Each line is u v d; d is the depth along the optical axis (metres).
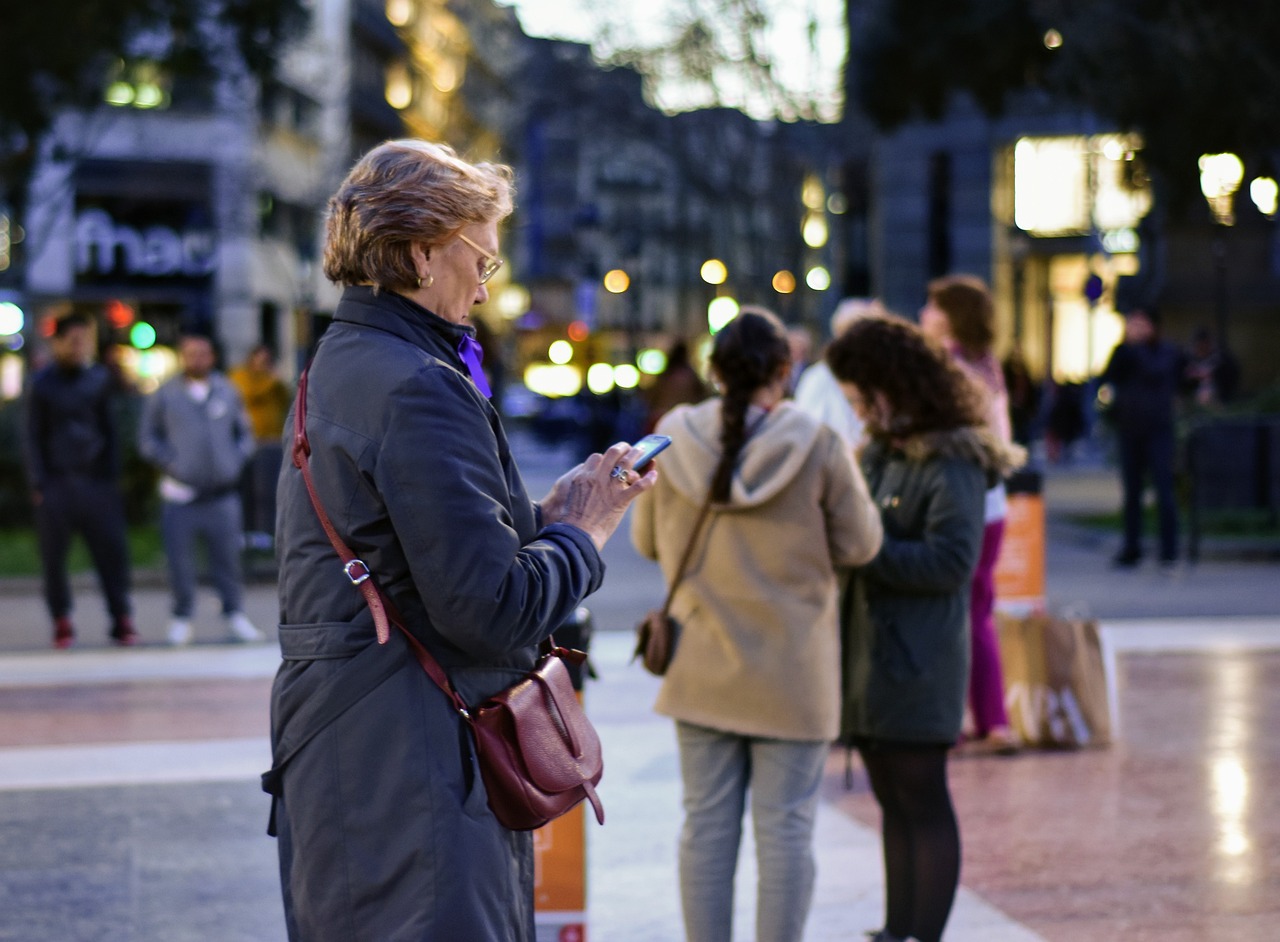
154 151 38.03
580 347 45.88
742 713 4.19
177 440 10.52
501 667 2.76
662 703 4.33
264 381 15.23
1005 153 32.88
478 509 2.58
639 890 5.37
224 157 38.59
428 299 2.76
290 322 43.84
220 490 10.65
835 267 28.83
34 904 5.21
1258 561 14.53
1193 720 7.83
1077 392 30.22
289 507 2.74
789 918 4.14
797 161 37.78
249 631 10.83
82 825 6.14
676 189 64.75
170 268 39.00
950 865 4.45
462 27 71.31
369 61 59.44
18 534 17.62
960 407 4.49
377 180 2.71
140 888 5.38
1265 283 30.91
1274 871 5.46
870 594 4.49
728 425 4.24
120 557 10.69
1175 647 9.80
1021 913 5.05
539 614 2.65
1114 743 7.38
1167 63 15.91
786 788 4.21
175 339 39.16
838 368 4.59
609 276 42.50
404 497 2.56
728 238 41.03
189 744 7.51
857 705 4.48
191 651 10.38
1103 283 29.16
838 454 4.21
